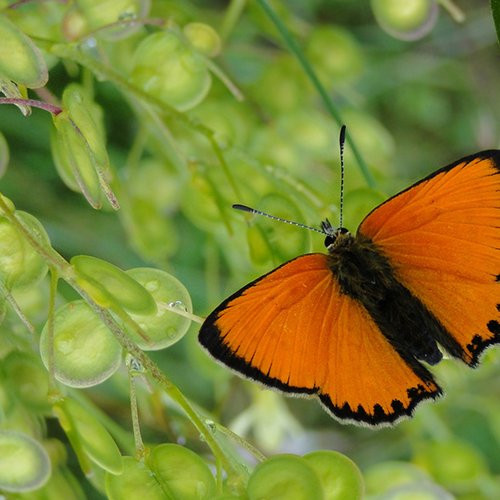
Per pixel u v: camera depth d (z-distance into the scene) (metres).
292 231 0.30
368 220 0.31
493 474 0.36
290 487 0.28
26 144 0.35
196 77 0.31
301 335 0.30
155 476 0.28
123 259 0.35
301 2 0.38
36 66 0.29
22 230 0.28
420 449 0.33
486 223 0.30
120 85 0.30
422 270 0.30
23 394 0.30
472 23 0.39
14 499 0.29
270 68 0.35
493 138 0.39
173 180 0.34
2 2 0.31
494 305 0.30
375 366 0.30
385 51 0.38
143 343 0.29
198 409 0.29
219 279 0.35
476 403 0.35
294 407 0.37
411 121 0.39
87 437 0.28
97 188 0.29
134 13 0.31
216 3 0.37
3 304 0.29
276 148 0.34
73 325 0.28
